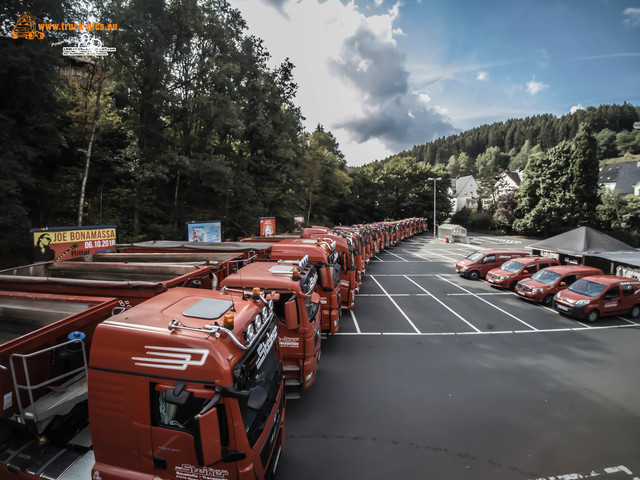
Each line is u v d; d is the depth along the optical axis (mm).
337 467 6098
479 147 168500
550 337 12539
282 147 30766
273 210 37094
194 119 25281
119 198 22719
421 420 7527
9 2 13953
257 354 4215
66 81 16562
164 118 24547
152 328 3742
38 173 20281
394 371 9766
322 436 6922
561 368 10141
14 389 3938
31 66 14039
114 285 6004
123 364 3654
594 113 129125
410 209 65312
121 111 22328
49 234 11344
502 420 7602
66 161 22047
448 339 12180
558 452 6625
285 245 10336
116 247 12195
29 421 3975
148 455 3674
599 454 6594
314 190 45625
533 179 50031
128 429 3672
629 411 8047
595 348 11625
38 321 5078
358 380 9219
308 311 7512
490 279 19766
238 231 28031
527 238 51656
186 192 26688
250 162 29156
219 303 4488
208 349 3566
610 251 19750
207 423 3293
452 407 8055
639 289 14734
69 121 20516
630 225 42250
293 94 34656
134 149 19734
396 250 36719
